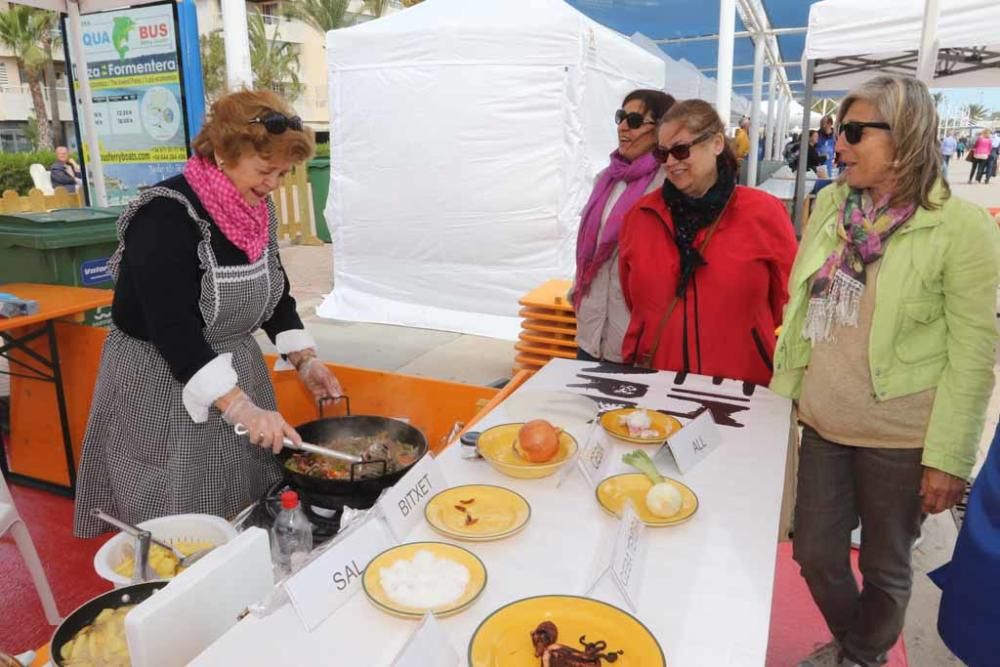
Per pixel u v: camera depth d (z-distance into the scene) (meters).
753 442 1.69
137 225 1.74
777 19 9.53
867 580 1.89
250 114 1.66
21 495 3.30
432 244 5.70
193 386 1.70
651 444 1.67
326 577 1.08
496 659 0.93
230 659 0.96
